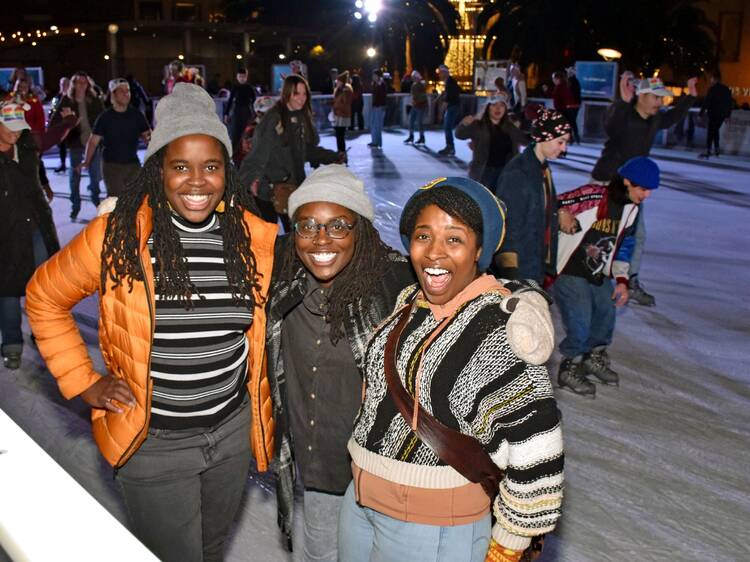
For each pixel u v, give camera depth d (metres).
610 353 5.82
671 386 5.23
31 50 35.62
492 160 8.34
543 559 3.24
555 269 4.53
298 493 3.65
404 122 25.48
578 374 5.05
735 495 3.84
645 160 4.55
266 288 2.44
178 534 2.44
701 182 14.35
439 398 1.83
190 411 2.35
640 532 3.48
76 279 2.31
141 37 32.28
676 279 7.87
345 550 2.16
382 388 1.97
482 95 23.97
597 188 4.70
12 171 4.91
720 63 35.22
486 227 1.87
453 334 1.83
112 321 2.27
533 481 1.72
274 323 2.44
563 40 30.03
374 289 2.32
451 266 1.86
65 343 2.37
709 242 9.58
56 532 1.01
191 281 2.31
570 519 3.57
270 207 6.06
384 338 1.99
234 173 2.38
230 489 2.54
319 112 23.64
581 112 21.08
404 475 1.92
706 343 6.07
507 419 1.73
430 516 1.91
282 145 5.95
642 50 29.73
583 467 4.08
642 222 6.75
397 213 10.75
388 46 36.09
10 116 4.82
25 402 4.67
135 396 2.27
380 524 1.99
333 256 2.29
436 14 34.88
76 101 10.11
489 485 1.89
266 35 33.22
